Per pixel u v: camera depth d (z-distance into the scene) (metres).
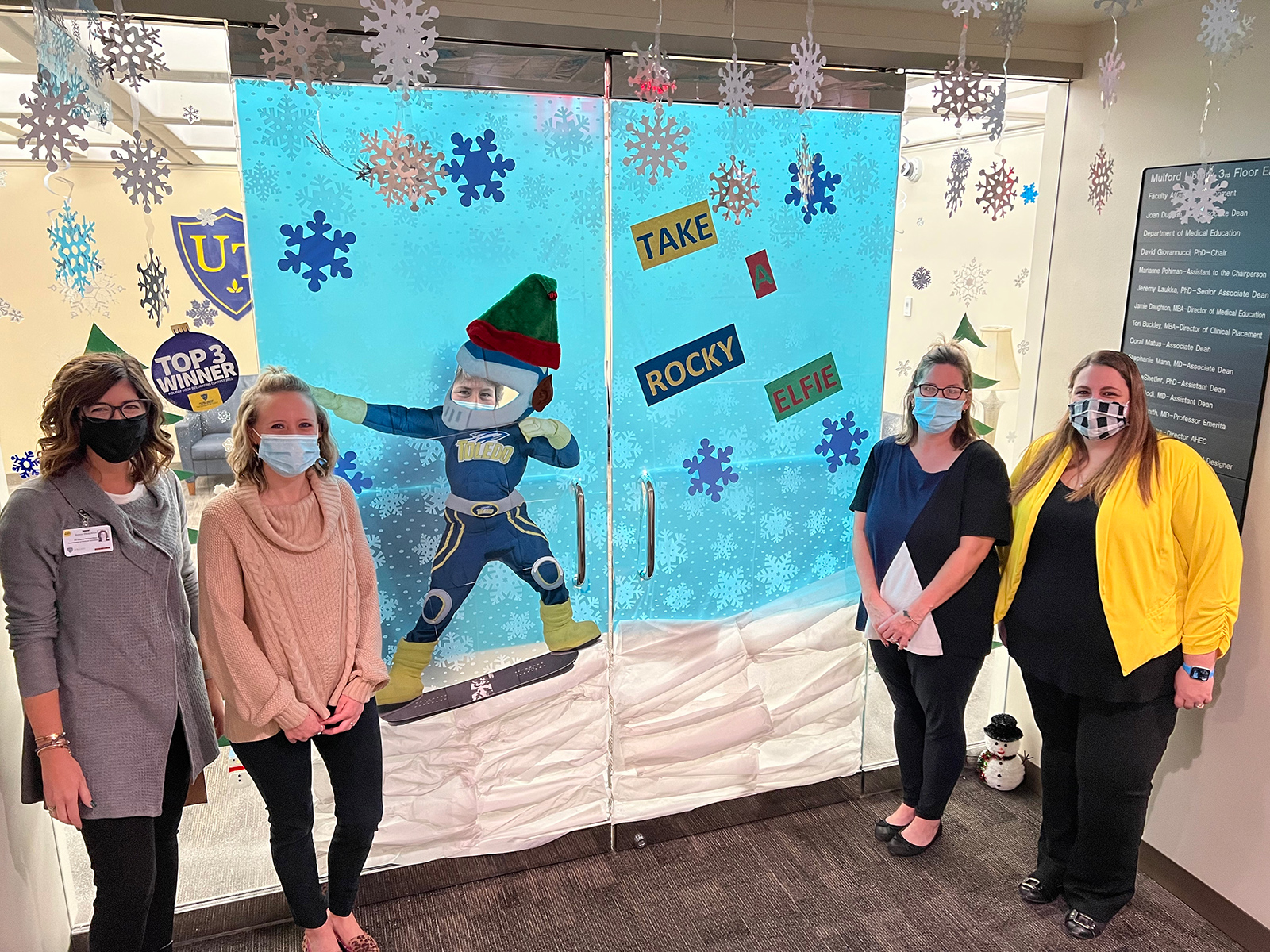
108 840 1.68
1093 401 2.04
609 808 2.59
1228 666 2.20
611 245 2.19
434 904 2.34
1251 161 2.05
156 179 1.57
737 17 2.16
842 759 2.81
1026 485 2.21
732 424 2.42
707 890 2.39
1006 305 2.70
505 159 2.06
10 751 1.89
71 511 1.62
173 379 1.93
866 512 2.48
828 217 2.39
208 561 1.77
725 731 2.63
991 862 2.49
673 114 2.17
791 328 2.42
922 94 2.39
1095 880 2.19
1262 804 2.13
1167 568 2.01
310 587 1.84
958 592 2.30
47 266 1.81
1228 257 2.12
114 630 1.66
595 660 2.44
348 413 2.06
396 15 1.54
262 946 2.19
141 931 1.77
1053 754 2.27
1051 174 2.65
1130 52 2.37
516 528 2.27
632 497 2.37
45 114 1.44
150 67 1.54
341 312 2.01
